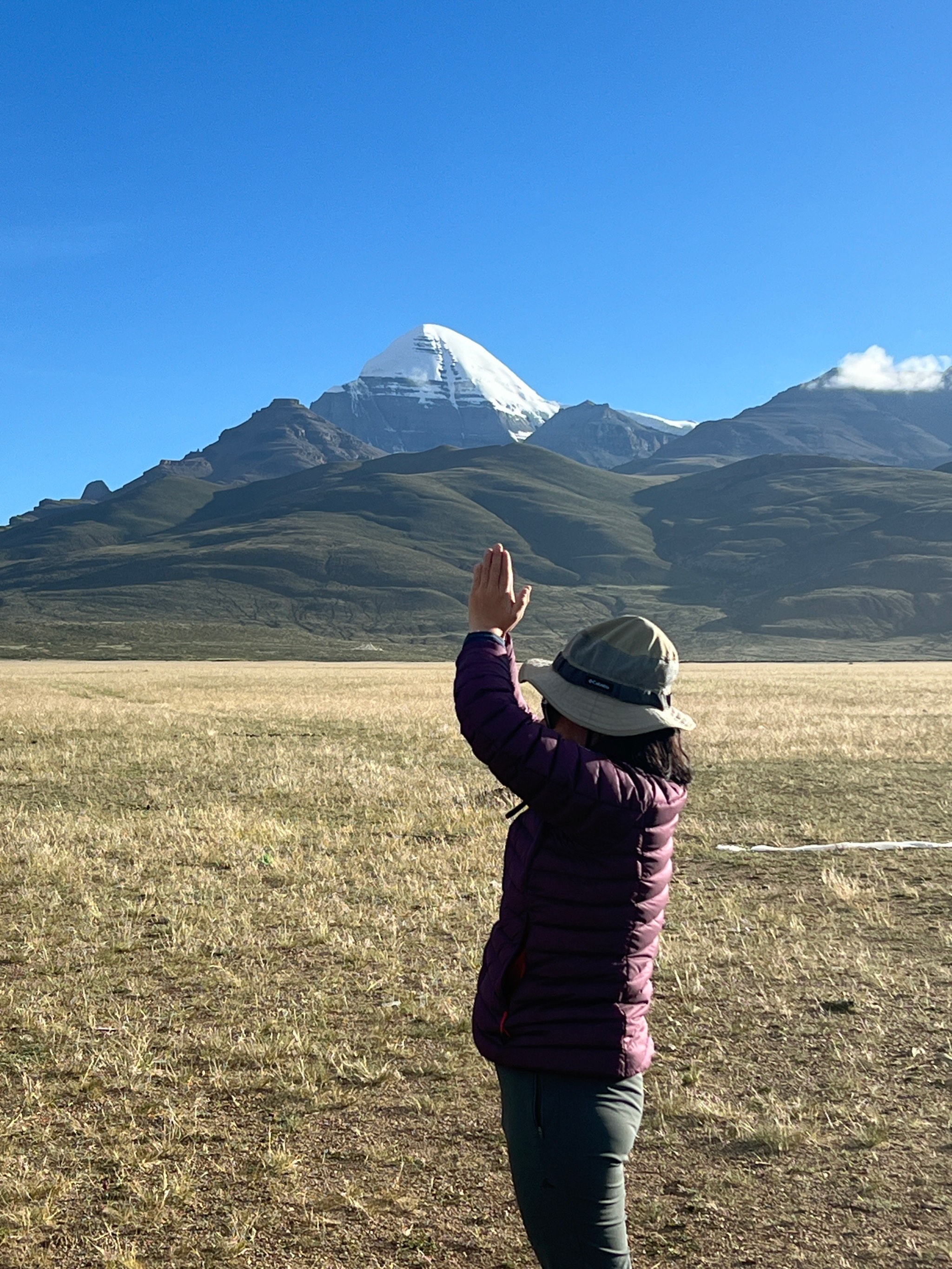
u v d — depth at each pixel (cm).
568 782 242
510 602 274
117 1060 547
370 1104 498
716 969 706
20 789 1580
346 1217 397
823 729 2431
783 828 1264
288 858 1041
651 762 260
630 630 263
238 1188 419
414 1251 373
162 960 727
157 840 1150
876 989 663
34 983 679
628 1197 415
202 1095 510
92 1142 460
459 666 264
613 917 248
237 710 3092
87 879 970
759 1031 594
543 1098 247
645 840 249
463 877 963
